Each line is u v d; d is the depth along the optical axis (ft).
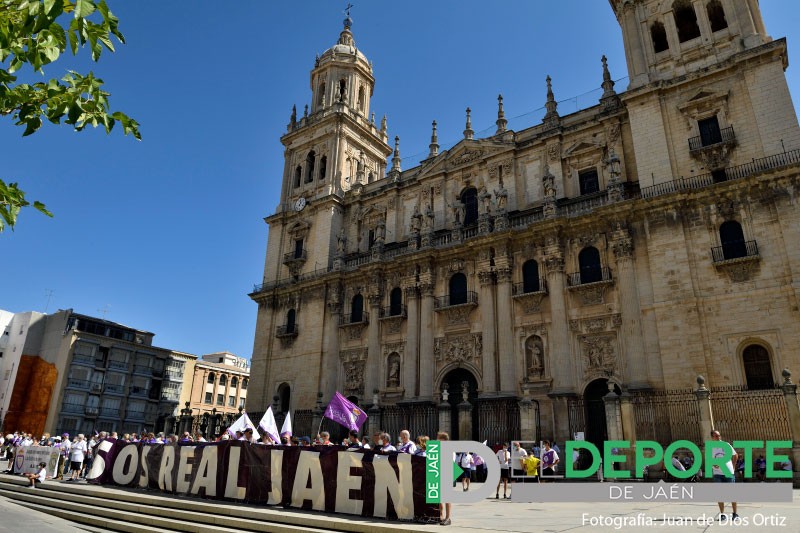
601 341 107.76
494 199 135.95
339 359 144.97
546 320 115.03
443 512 43.37
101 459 75.46
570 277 114.62
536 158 133.39
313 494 50.67
